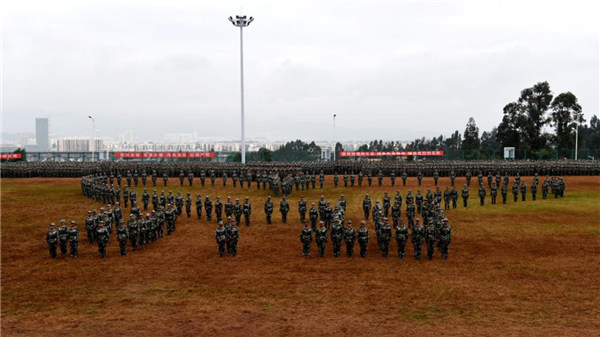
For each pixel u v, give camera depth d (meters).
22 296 17.64
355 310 15.88
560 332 13.82
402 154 90.25
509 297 17.05
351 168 64.50
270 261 22.33
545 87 104.38
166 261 22.42
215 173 60.84
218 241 23.22
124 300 17.12
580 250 23.75
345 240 23.09
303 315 15.46
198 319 15.21
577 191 46.84
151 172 60.50
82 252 24.23
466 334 13.70
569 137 102.94
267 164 63.66
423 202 31.00
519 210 35.66
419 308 16.02
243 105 69.56
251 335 13.86
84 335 13.98
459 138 140.88
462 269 20.69
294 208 37.53
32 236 27.91
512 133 107.12
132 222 24.50
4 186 53.34
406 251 24.17
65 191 48.81
